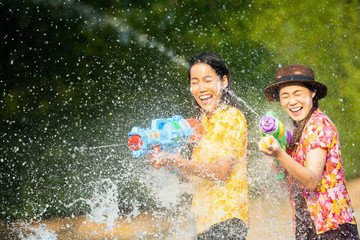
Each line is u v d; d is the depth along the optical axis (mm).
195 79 5875
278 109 12531
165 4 13305
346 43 14961
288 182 5773
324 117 5297
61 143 11508
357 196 11430
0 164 11062
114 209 8938
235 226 5359
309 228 5277
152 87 12641
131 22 12828
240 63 13719
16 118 11492
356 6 15133
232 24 13875
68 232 9234
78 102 11914
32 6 12039
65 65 12016
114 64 12445
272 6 14320
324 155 5102
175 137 5578
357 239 5168
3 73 11641
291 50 14328
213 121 5754
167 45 13102
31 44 11945
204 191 5555
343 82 14727
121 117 12117
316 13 14828
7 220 10258
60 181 11062
